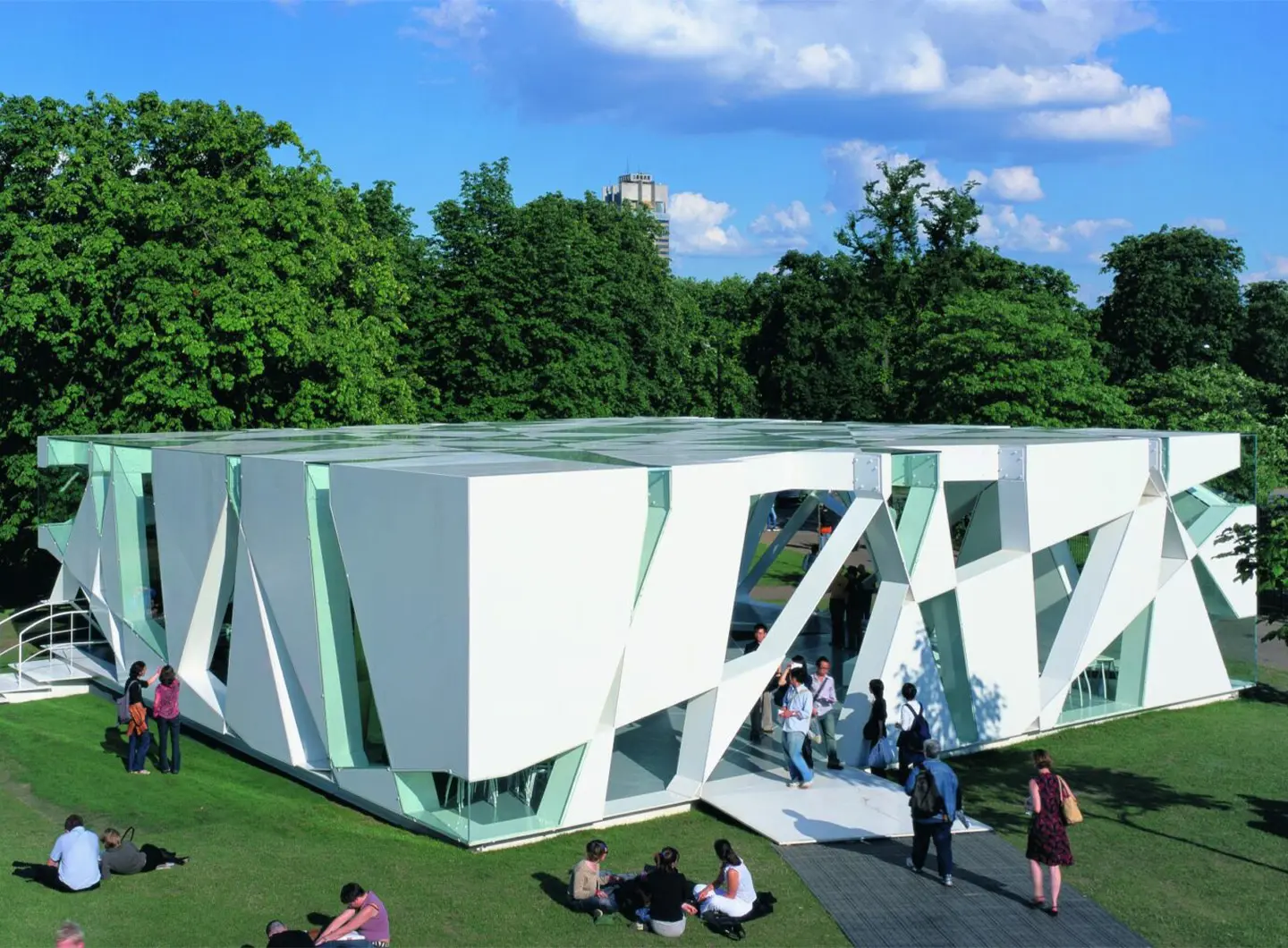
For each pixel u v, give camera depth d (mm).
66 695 24047
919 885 13570
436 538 13750
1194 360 60219
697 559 16016
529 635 13953
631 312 50031
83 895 13055
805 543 46531
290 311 29703
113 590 22672
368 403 33219
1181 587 23469
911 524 18781
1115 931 12328
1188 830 16016
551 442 21359
